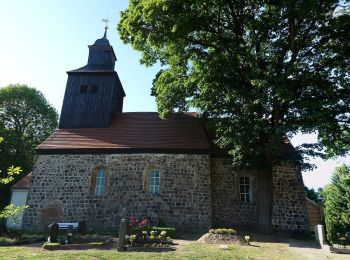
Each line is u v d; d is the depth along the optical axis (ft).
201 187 61.31
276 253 37.40
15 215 23.31
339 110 48.78
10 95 115.85
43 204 61.98
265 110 52.80
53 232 43.78
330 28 48.65
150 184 62.75
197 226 58.90
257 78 49.01
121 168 63.57
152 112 77.25
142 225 53.06
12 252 37.47
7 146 110.32
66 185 63.05
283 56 52.31
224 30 58.39
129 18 52.65
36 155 65.26
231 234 45.68
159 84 67.87
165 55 61.31
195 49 55.93
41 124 121.70
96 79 75.46
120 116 76.07
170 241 42.70
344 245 45.47
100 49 80.89
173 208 60.34
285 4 47.21
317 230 49.03
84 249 40.37
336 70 49.24
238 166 54.44
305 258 34.71
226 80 53.57
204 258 33.32
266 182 56.18
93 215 60.85
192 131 69.00
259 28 50.80
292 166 63.77
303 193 61.98
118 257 33.63
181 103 66.64
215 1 51.01
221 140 57.82
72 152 65.16
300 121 48.91
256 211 56.59
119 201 61.31
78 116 72.23
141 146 64.69
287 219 60.39
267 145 50.75
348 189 59.52
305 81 48.70
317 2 45.80
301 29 51.88
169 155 63.72
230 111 55.77
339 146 49.08
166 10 48.60
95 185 63.52
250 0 52.85
